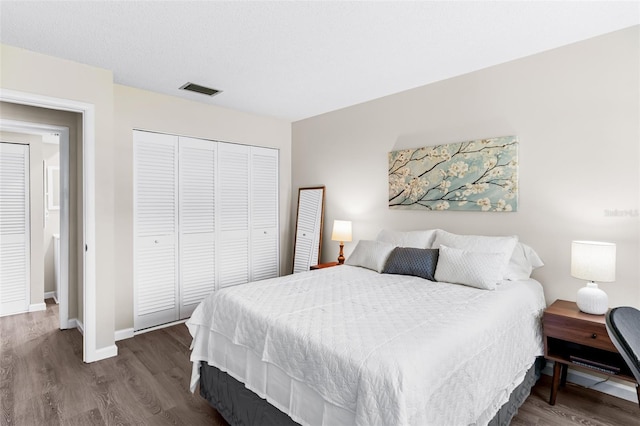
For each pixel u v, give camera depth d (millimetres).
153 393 2361
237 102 3885
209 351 2154
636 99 2244
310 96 3672
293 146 4828
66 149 3506
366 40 2410
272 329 1733
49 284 4625
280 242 4758
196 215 3887
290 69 2926
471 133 3021
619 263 2312
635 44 2240
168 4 1961
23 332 3428
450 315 1818
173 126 3656
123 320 3334
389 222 3672
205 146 3951
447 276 2572
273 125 4621
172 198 3689
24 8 1989
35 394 2324
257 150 4473
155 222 3561
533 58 2668
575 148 2488
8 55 2445
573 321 2129
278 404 1659
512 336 2006
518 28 2260
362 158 3922
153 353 2992
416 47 2525
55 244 4469
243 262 4348
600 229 2387
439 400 1389
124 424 2021
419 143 3395
